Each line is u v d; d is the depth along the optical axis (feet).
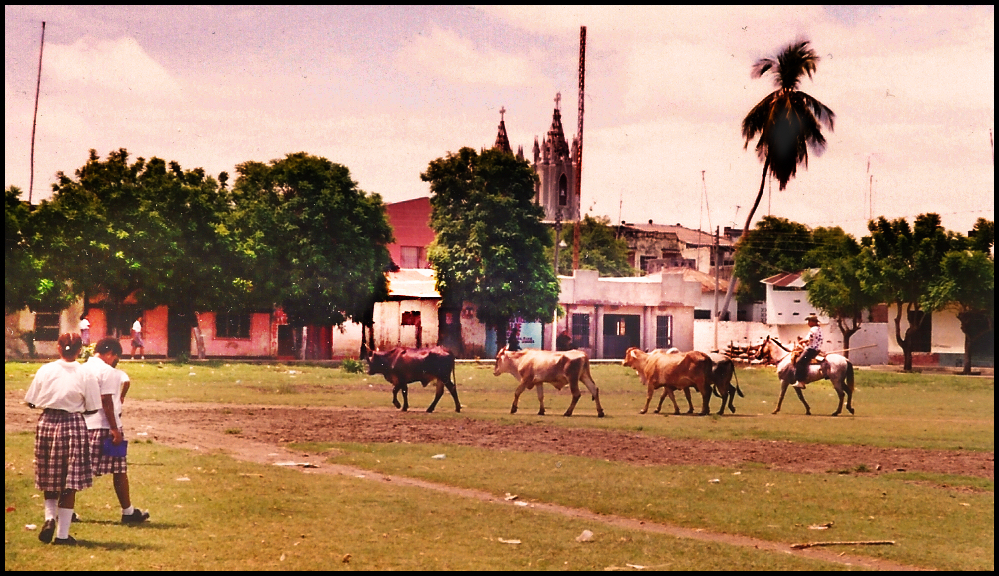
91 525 33.50
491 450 55.88
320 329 183.11
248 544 31.19
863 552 33.19
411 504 38.50
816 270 218.18
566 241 322.55
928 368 177.27
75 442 31.01
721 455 56.34
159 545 30.81
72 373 31.45
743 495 42.83
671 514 38.52
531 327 205.05
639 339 216.33
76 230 147.02
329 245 165.58
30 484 40.32
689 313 219.20
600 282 211.00
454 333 195.31
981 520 38.47
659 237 350.43
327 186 166.81
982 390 122.52
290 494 40.01
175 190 150.61
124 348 165.78
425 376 80.33
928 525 37.42
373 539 32.35
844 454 57.82
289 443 57.36
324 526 34.14
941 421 80.59
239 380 110.63
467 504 38.88
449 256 181.57
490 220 180.86
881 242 172.24
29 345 154.10
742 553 31.86
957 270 160.97
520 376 80.59
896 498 42.75
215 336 172.76
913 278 168.86
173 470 45.34
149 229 148.46
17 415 66.28
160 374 114.32
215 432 62.03
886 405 99.50
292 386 105.19
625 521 37.50
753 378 137.69
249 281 158.20
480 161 183.62
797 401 104.58
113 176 152.15
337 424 68.33
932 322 190.80
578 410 86.63
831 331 191.21
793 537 35.09
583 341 210.79
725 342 214.48
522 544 32.24
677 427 71.05
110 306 163.02
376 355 80.33
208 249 152.35
